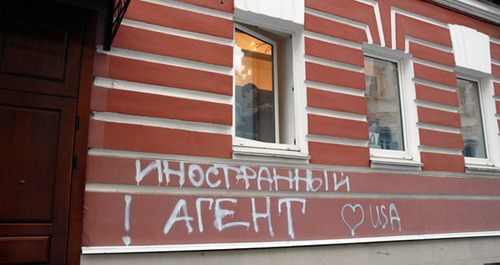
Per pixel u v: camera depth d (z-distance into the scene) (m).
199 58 4.58
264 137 5.29
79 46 4.02
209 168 4.42
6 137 3.64
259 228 4.56
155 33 4.39
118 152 4.05
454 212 6.14
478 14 7.33
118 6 3.81
